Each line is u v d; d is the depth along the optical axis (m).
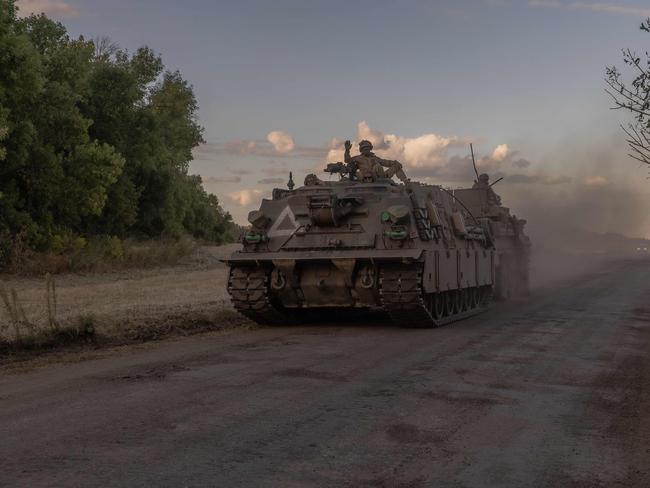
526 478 5.77
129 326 14.50
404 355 11.59
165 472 5.83
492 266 20.67
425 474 5.83
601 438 6.90
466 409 7.96
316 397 8.50
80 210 34.16
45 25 35.84
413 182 17.28
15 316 12.84
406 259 14.78
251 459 6.18
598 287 27.48
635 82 9.52
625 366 10.62
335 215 15.70
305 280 15.79
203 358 11.35
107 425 7.25
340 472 5.86
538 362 10.93
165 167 44.53
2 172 31.28
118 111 40.25
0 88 28.19
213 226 64.19
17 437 6.85
